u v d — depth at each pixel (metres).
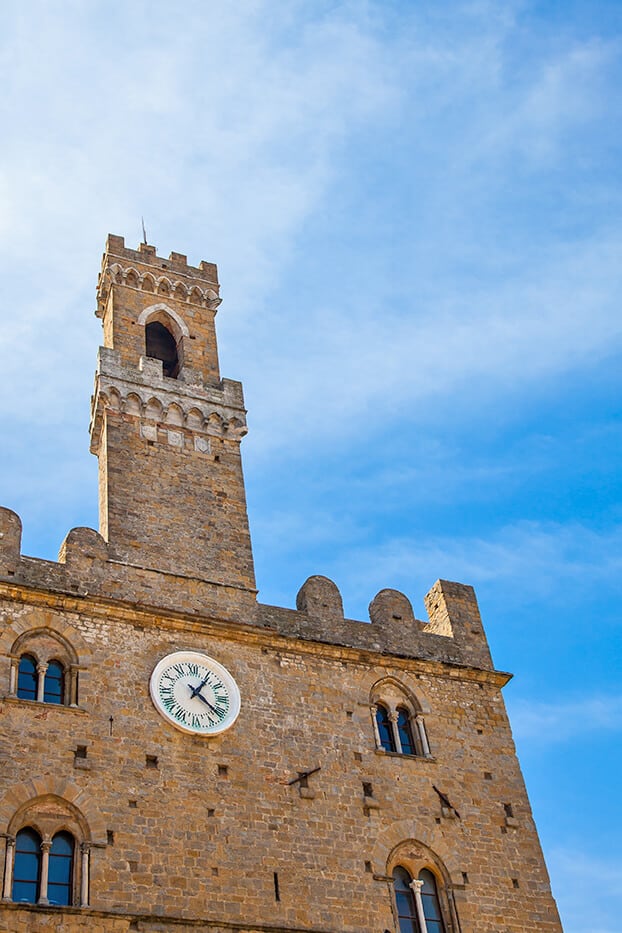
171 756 44.34
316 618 52.38
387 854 45.75
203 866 42.03
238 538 53.62
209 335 63.22
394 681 51.78
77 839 40.75
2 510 48.16
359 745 48.56
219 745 45.59
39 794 40.97
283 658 49.84
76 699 44.09
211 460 56.53
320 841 44.81
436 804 48.31
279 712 47.91
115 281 62.78
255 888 42.41
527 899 47.19
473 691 53.31
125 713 44.56
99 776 42.41
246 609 50.91
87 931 38.44
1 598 45.41
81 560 48.53
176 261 65.81
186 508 53.56
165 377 59.03
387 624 54.00
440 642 54.69
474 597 58.06
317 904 43.12
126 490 52.84
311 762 47.00
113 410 55.97
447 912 45.66
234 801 44.28
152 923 39.59
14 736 41.88
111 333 60.47
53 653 45.09
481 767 50.56
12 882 38.97
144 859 41.22
